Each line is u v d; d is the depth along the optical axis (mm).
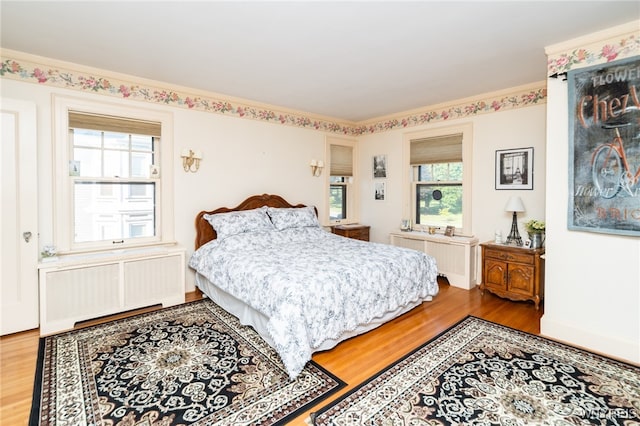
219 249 3580
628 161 2328
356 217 5762
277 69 3270
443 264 4449
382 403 1929
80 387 2057
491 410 1858
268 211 4402
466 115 4305
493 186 4094
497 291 3762
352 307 2693
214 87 3881
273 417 1807
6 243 2787
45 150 3094
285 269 2756
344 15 2252
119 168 3586
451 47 2760
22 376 2182
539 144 3691
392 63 3105
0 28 2473
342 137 5586
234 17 2279
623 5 2113
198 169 4059
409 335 2861
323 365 2367
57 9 2191
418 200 5078
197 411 1843
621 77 2338
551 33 2502
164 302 3525
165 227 3840
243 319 2979
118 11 2211
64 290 2932
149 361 2377
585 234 2572
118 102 3465
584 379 2158
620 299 2434
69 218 3240
